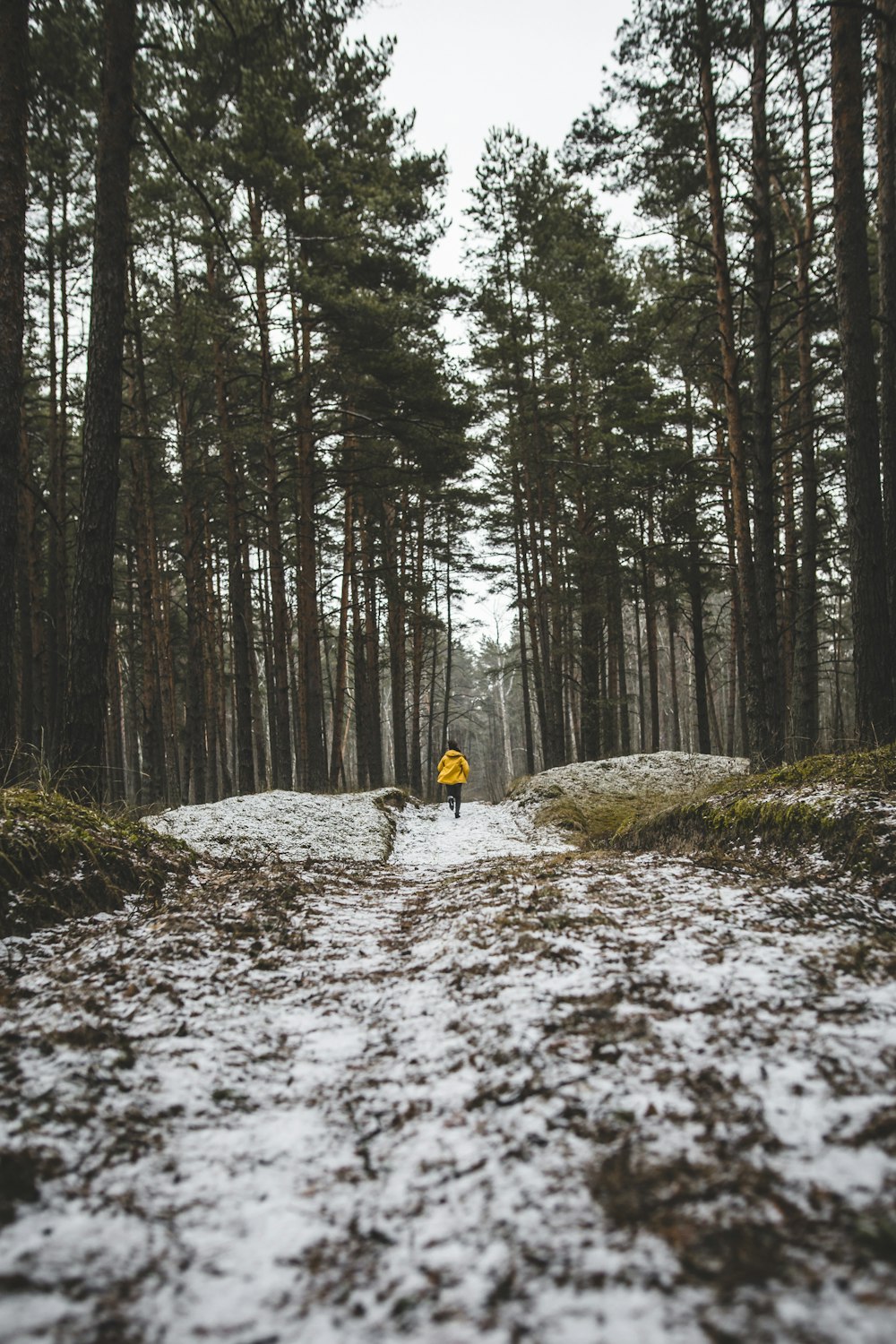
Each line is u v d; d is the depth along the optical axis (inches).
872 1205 57.0
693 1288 50.6
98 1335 50.0
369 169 571.5
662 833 245.1
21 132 223.5
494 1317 50.2
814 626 568.4
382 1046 96.5
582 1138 70.6
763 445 415.5
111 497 260.4
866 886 142.9
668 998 95.7
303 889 189.3
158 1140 76.3
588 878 158.9
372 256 560.7
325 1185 68.8
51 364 642.2
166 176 499.2
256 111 488.4
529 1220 60.1
